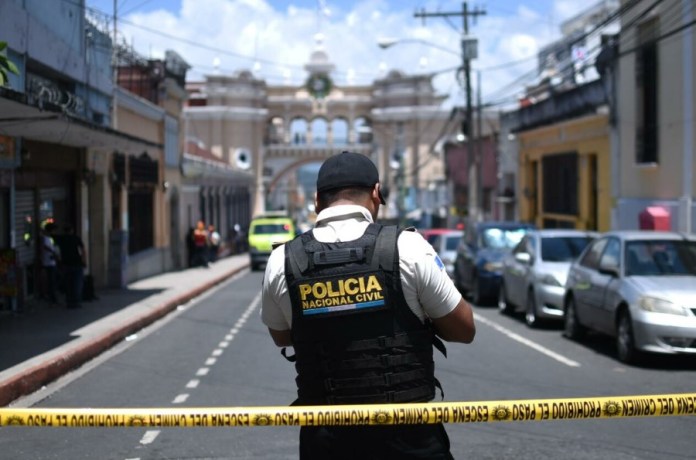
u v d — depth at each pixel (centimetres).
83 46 2145
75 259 1797
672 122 2180
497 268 1948
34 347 1230
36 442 756
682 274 1181
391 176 7156
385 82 7262
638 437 750
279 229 4053
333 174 354
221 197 5219
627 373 1079
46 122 1399
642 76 2377
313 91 7350
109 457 704
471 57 3247
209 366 1176
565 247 1622
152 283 2723
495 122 5778
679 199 2127
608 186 2705
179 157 3691
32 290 1855
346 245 334
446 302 334
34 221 1853
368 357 327
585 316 1324
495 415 318
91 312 1744
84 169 2134
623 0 2453
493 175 4447
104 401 937
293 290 336
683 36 2095
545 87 3959
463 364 1157
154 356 1280
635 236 1252
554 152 3303
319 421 312
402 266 329
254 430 791
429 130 7131
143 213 3064
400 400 329
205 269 3700
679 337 1063
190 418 317
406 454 326
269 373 1109
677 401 326
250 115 7069
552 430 778
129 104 2662
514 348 1314
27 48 1659
